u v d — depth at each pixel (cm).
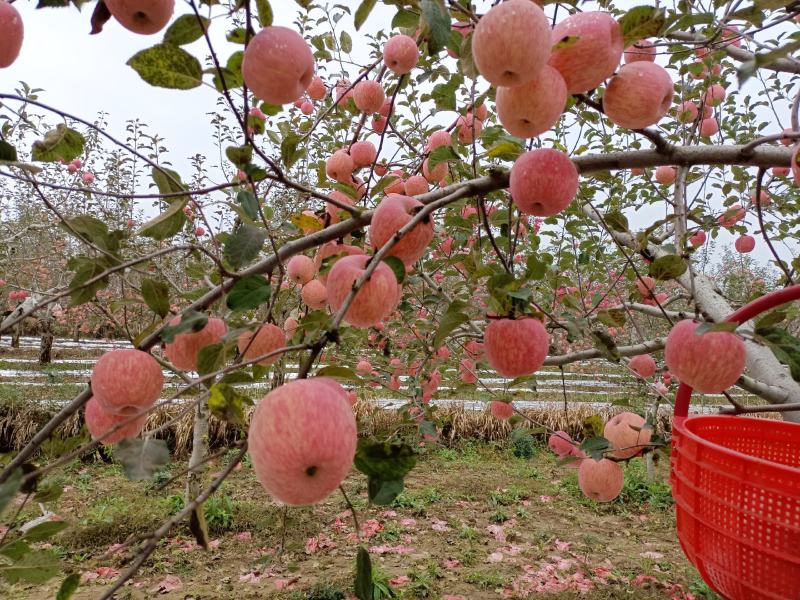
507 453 934
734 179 372
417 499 718
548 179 128
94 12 117
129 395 117
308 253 222
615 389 1184
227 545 569
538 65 105
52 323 1318
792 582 99
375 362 430
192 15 106
